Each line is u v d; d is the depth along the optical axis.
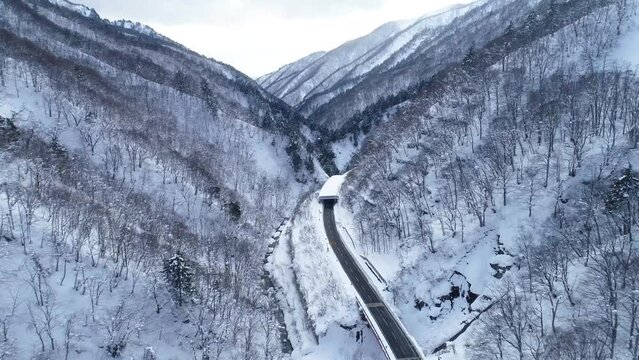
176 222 144.00
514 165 126.38
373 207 157.12
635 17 177.12
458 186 133.50
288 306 124.81
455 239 116.44
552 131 122.50
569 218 102.50
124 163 161.12
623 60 156.38
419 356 87.06
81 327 86.19
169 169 171.50
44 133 154.12
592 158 111.81
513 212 112.12
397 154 173.12
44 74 195.00
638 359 67.62
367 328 101.81
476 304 99.06
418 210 131.38
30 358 77.44
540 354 75.81
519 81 167.38
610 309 74.06
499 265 102.31
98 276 97.44
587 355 71.81
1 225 95.31
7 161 118.38
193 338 98.56
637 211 91.88
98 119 178.00
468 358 85.50
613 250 80.75
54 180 124.62
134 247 110.56
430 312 104.88
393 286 115.19
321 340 106.06
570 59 172.62
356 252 141.50
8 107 157.75
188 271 103.06
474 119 161.12
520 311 87.12
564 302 84.00
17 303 84.00
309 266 139.00
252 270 142.38
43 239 97.94
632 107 121.94
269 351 102.31
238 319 108.75
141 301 98.50
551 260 92.62
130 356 87.19
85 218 109.25
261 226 180.75
